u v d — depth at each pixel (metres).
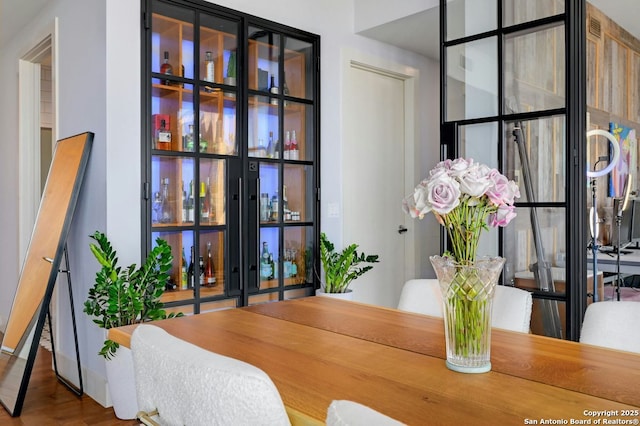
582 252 2.55
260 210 3.33
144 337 0.99
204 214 3.03
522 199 2.73
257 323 1.63
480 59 2.91
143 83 2.76
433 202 1.14
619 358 1.24
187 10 2.94
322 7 3.68
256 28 3.28
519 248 2.74
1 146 4.46
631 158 5.27
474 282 1.12
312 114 3.63
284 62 3.47
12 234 4.14
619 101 5.02
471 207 1.17
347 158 3.92
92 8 2.78
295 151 3.54
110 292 2.39
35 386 2.99
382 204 4.25
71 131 3.05
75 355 3.00
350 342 1.40
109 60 2.64
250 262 3.26
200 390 0.80
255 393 0.75
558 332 2.58
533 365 1.18
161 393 0.92
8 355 3.01
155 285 2.58
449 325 1.16
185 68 2.95
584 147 2.57
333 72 3.76
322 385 1.05
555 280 2.60
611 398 0.97
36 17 3.61
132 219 2.72
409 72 4.34
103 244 2.48
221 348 1.34
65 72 3.12
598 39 4.52
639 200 4.38
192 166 2.97
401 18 3.57
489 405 0.94
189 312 2.97
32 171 3.97
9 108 4.25
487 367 1.14
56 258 2.68
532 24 2.69
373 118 4.16
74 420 2.51
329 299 2.08
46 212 3.04
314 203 3.64
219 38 3.10
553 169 2.61
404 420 0.87
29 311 2.88
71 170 2.84
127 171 2.70
